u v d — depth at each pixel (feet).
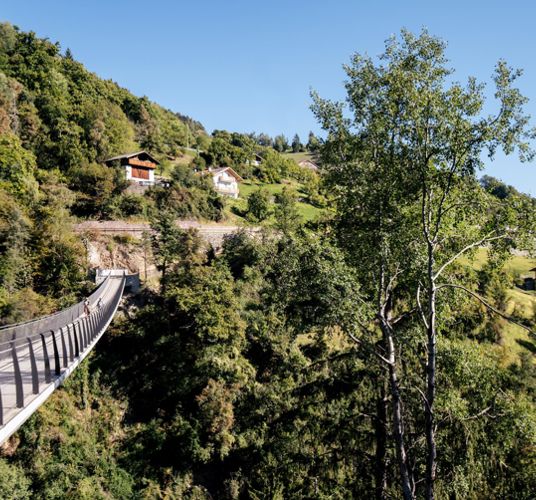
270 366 75.97
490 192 39.27
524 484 35.63
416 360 45.37
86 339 45.60
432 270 37.65
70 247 91.61
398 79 36.45
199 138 297.12
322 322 37.11
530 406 38.42
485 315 69.56
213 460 65.31
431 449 33.14
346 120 42.16
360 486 42.80
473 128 35.12
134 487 62.08
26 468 57.16
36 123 162.71
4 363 36.73
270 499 55.31
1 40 226.99
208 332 73.56
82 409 68.95
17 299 71.15
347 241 42.93
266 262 100.89
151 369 77.66
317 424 56.08
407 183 39.17
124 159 167.12
